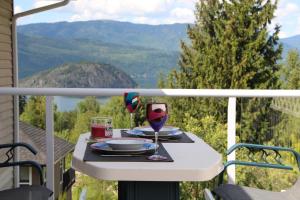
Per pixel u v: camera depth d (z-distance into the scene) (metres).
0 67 6.16
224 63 20.45
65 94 3.52
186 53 22.22
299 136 3.52
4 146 2.87
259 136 3.54
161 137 2.70
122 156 2.19
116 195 3.38
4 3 6.25
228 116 3.53
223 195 2.69
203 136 3.56
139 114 3.41
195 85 21.27
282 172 3.34
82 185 3.36
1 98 5.73
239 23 21.28
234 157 3.45
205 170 1.96
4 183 4.52
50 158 3.43
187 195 3.43
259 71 20.28
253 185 3.40
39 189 2.73
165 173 1.95
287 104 3.54
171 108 3.60
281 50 20.86
